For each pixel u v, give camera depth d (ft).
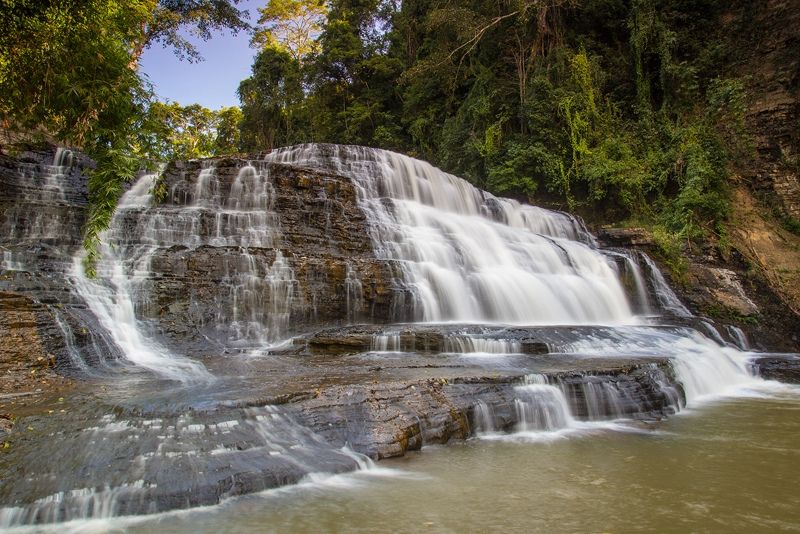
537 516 14.94
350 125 114.83
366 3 122.01
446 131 94.89
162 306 35.12
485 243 56.59
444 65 97.04
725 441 22.67
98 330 30.04
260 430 18.74
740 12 79.87
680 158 69.97
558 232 68.03
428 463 19.36
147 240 41.81
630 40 83.20
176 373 26.43
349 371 26.66
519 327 37.73
